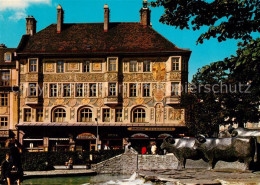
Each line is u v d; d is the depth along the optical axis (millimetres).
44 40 54312
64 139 50906
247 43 10812
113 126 50000
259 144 13094
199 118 40906
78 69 51750
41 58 52312
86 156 36688
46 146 50812
